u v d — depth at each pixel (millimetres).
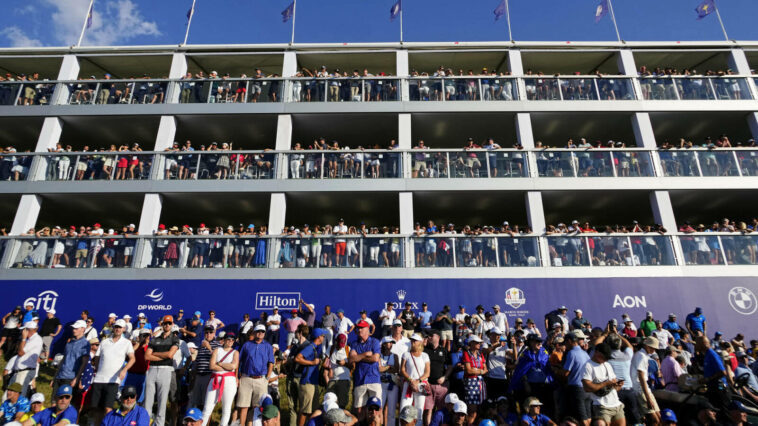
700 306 16156
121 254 16828
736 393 7953
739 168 18312
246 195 18531
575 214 20859
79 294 16297
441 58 21812
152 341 8539
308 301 16234
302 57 21578
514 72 20531
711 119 20172
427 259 16781
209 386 8039
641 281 16453
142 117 19750
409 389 8016
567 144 21266
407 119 19406
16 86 20078
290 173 18391
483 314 15039
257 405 7961
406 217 17703
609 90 19922
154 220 17719
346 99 19875
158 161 18516
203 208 19859
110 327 14000
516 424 7363
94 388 7801
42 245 16938
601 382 7035
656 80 20094
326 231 17812
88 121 20016
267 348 8430
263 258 16766
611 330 8859
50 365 12875
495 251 16891
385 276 16547
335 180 18234
